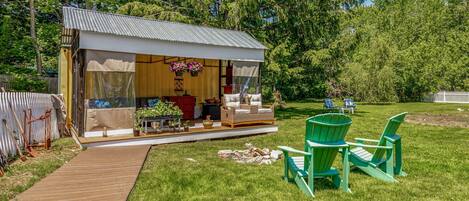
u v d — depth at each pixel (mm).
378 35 25391
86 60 7242
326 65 18234
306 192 4312
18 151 6004
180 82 11906
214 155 6668
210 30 11008
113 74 7594
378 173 4988
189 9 15555
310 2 15289
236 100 9906
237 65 9938
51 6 17484
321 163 4391
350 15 17297
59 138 8547
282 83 20953
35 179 4738
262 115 9734
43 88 14570
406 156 6582
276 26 16312
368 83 21703
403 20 27969
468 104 21547
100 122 7477
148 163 5941
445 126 11289
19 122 6359
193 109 11039
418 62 23453
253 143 8141
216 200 4078
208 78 12562
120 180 4727
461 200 4121
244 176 5094
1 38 15773
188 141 8266
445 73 23719
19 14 17797
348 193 4359
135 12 14242
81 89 7422
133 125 7859
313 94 26859
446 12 27125
